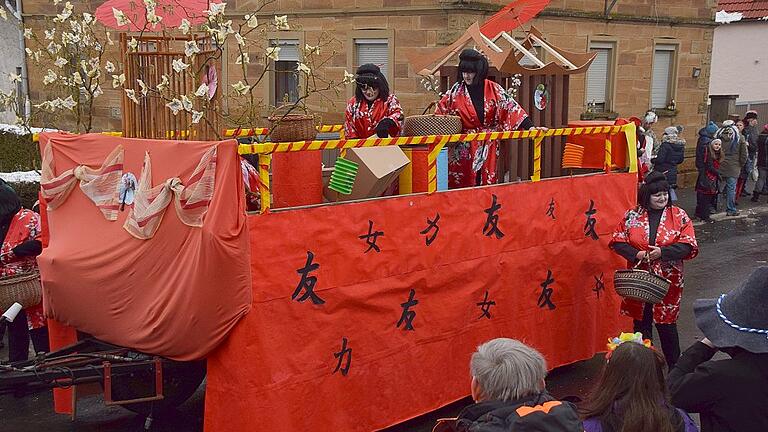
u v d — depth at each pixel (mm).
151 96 5098
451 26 12547
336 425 4945
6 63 17781
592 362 7117
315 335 4770
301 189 5051
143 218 4645
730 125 14398
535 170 6156
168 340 4621
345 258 4871
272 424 4562
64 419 5770
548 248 6273
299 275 4637
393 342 5227
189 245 4449
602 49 15664
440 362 5566
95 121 15555
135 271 4750
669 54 17094
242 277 4355
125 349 4996
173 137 5098
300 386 4707
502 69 6254
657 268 6184
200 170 4379
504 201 5883
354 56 13641
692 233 6125
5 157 11766
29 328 6160
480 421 2916
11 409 5957
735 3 23703
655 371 3145
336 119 13852
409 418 5406
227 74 14547
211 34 5066
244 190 4383
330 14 13664
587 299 6668
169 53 5211
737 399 3107
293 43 14195
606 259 6777
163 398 5297
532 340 6234
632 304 6383
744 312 3121
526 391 3021
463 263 5625
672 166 13352
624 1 15758
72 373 4707
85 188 5121
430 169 5328
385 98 6617
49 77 6414
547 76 6625
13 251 5863
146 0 5234
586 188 6555
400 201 5164
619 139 7078
